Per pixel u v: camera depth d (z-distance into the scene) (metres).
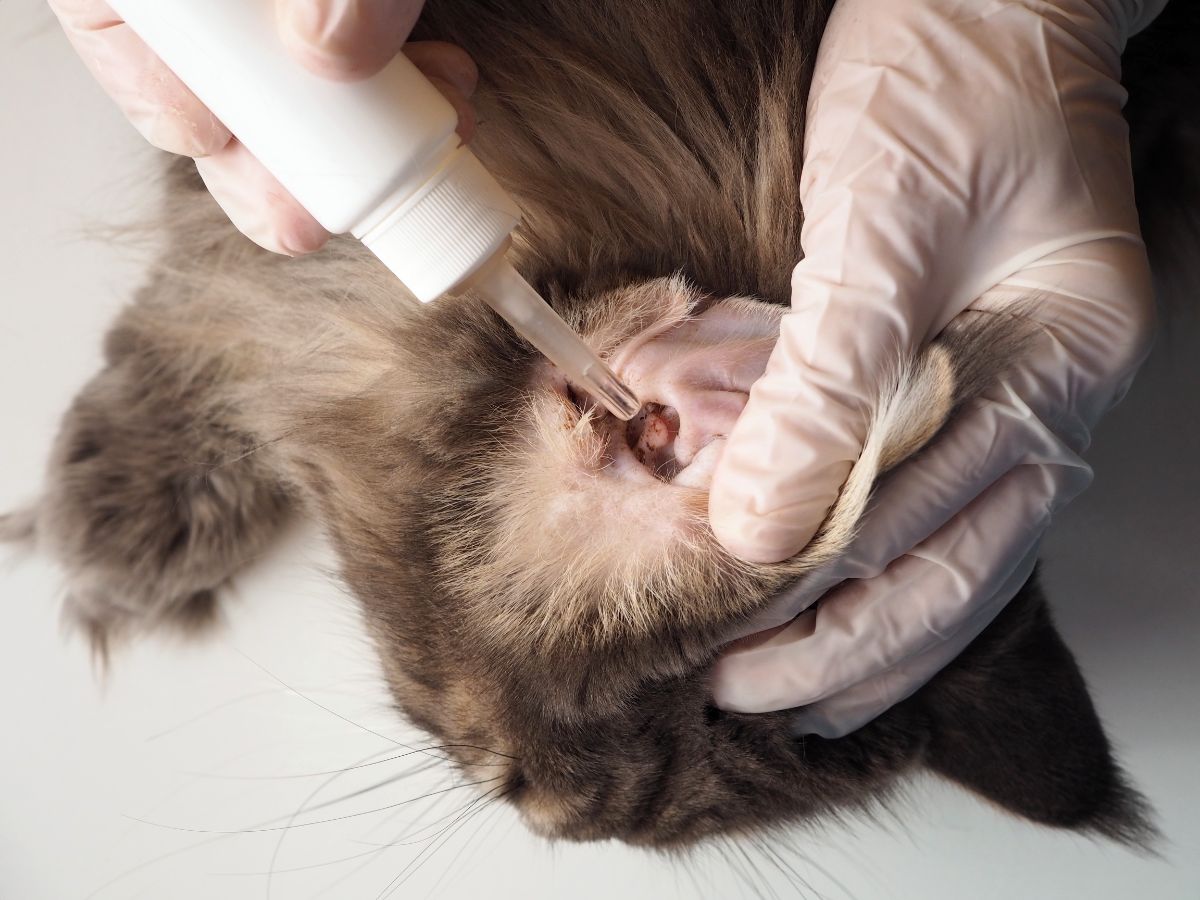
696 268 0.28
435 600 0.27
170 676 0.41
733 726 0.27
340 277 0.30
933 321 0.24
